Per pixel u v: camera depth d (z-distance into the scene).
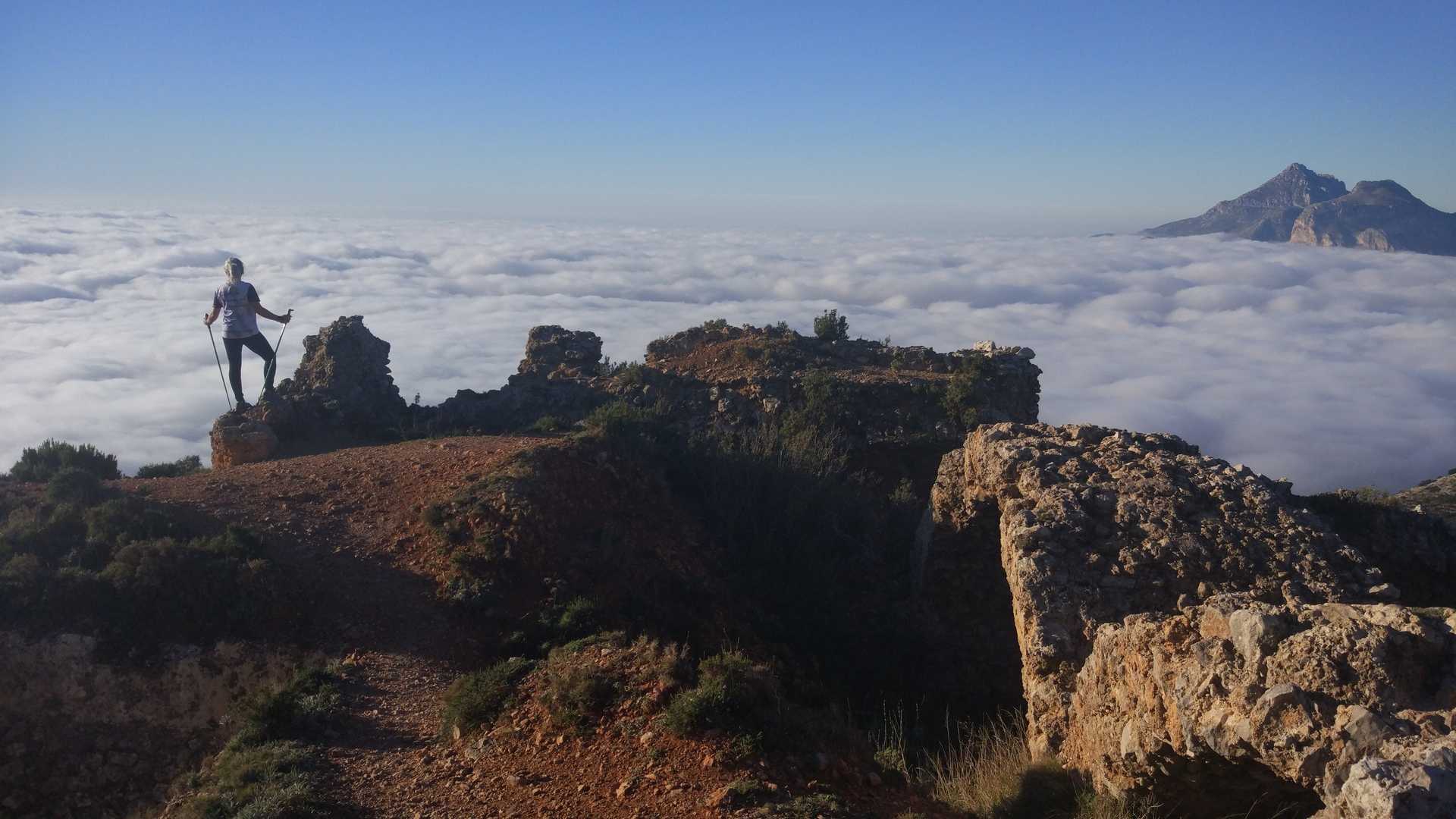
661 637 14.80
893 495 26.38
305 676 12.74
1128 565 13.33
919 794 10.18
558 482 18.30
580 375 34.16
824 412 30.75
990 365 33.84
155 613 13.84
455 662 13.53
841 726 11.03
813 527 20.98
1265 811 9.00
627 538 17.70
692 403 31.83
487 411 28.94
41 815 11.73
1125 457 15.84
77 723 12.62
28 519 15.79
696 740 9.78
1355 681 7.71
